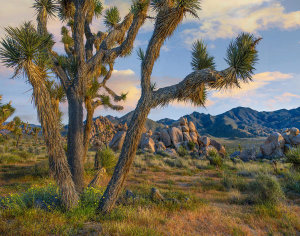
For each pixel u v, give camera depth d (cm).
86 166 1529
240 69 519
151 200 703
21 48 440
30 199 561
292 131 3284
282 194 780
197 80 542
